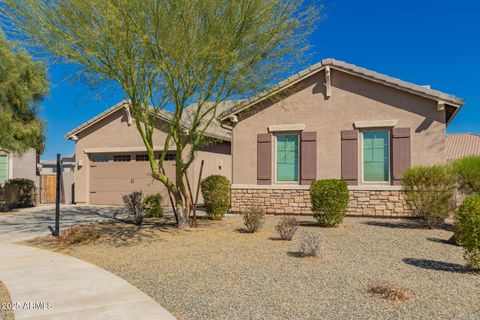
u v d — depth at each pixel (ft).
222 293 17.97
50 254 27.14
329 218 37.40
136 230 37.14
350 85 46.03
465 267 22.43
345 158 45.75
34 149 72.02
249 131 50.24
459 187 36.45
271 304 16.42
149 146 36.78
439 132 42.24
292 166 48.83
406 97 43.65
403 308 15.85
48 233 37.17
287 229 31.14
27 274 21.53
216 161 67.82
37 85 54.80
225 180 45.88
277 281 19.72
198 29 30.50
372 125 44.73
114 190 66.69
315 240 25.39
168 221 44.24
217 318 14.96
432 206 35.83
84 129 68.74
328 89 46.39
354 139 45.47
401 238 31.65
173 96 34.96
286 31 34.27
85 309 15.85
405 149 43.34
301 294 17.66
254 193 49.52
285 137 49.24
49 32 29.14
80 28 29.30
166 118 51.83
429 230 35.68
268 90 39.37
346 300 16.81
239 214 49.90
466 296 17.34
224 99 36.70
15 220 47.88
